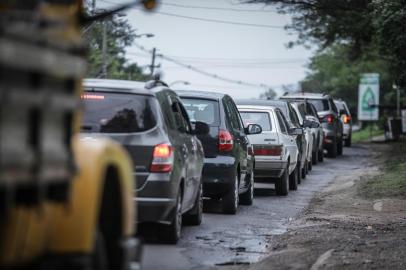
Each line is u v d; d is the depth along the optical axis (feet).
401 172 168.25
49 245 41.91
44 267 40.42
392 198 133.59
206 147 107.55
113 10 45.32
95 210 43.37
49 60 35.19
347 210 120.26
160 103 80.79
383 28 186.09
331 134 251.39
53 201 37.55
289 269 70.59
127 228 48.62
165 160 77.41
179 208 83.71
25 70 33.40
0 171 31.27
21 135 33.45
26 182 33.58
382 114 456.04
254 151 136.77
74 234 42.50
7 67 31.91
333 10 273.13
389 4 180.96
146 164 77.05
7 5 37.81
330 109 254.88
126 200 48.21
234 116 116.88
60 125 37.60
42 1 40.98
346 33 285.23
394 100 453.99
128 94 79.10
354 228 97.96
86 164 43.32
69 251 42.50
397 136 338.75
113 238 48.21
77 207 42.55
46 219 39.96
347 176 183.42
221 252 80.69
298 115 191.21
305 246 83.15
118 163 47.03
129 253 48.44
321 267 70.18
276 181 141.90
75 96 39.78
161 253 78.02
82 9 46.19
